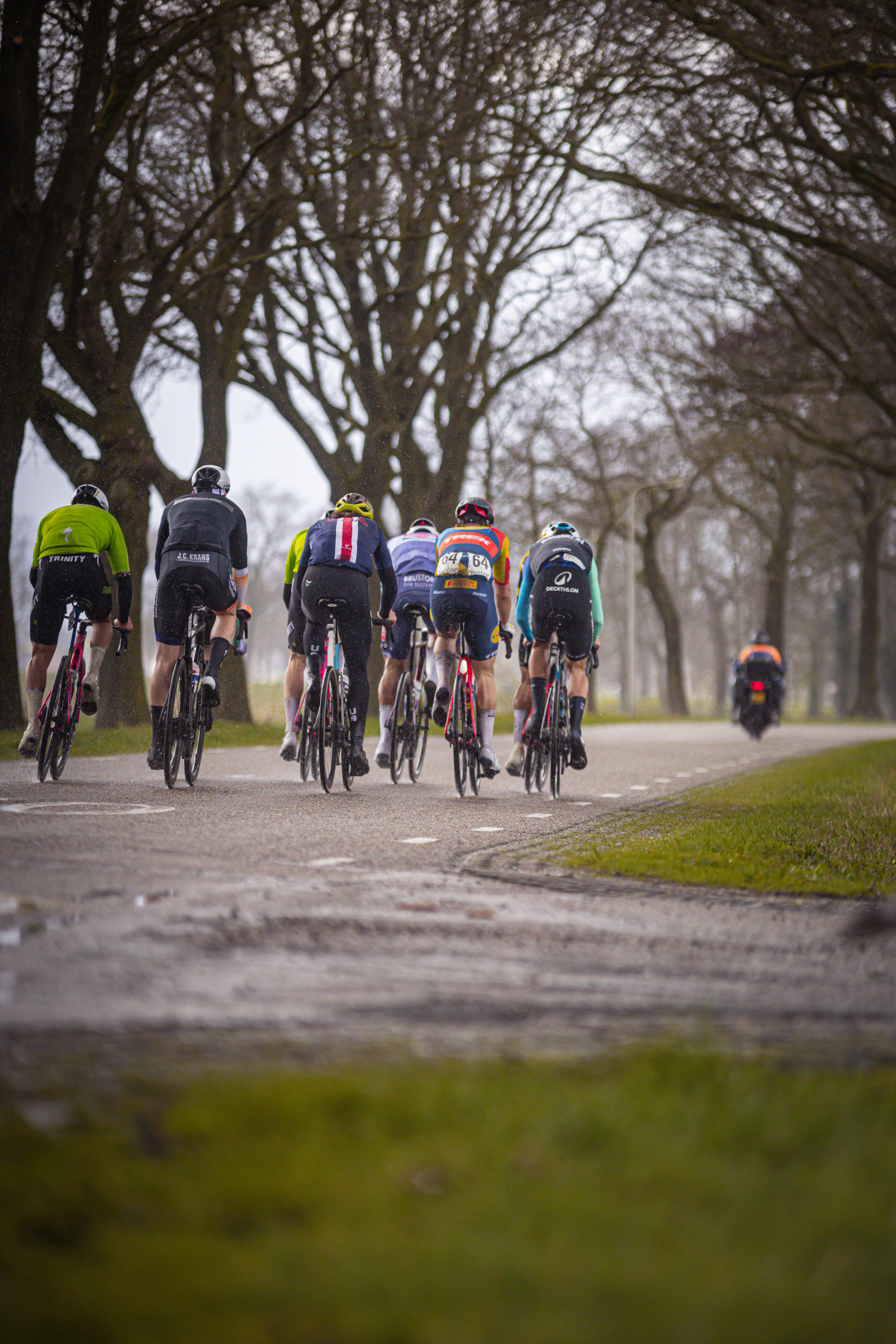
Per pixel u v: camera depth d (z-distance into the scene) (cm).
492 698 3969
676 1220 755
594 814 3388
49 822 2745
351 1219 757
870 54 6041
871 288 9350
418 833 2800
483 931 1723
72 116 6341
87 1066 1059
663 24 6712
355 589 3809
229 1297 662
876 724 17388
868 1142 893
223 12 6550
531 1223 747
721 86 6912
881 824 3278
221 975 1414
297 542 4178
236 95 7800
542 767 4294
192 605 3716
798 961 1614
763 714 9588
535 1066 1080
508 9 7231
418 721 4497
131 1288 671
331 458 9619
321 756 3772
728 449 16700
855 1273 684
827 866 2489
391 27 7531
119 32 6588
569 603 3988
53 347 7819
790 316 10869
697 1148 880
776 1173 843
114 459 7725
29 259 6519
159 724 3709
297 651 4228
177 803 3272
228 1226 754
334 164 7862
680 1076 1045
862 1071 1103
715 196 7538
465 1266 691
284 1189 798
